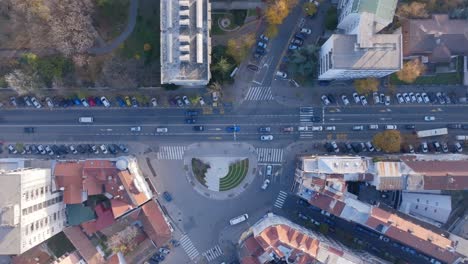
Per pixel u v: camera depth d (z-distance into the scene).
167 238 124.94
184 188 129.62
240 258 119.25
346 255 113.25
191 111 127.69
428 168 114.06
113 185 116.56
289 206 129.38
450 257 115.06
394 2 107.00
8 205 100.38
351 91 127.88
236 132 128.50
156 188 129.25
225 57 122.19
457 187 112.88
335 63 104.69
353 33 110.06
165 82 110.19
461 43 116.75
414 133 127.69
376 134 125.19
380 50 104.31
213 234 130.00
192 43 109.06
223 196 129.62
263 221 122.06
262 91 127.75
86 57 117.50
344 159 115.12
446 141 128.25
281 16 115.31
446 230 123.62
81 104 127.31
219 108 128.12
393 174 113.75
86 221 123.38
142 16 122.19
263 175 129.25
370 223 116.25
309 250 111.88
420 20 116.81
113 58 120.31
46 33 113.06
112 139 128.50
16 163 118.81
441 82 126.94
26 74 117.31
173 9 109.12
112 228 125.81
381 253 127.88
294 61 119.88
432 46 117.25
